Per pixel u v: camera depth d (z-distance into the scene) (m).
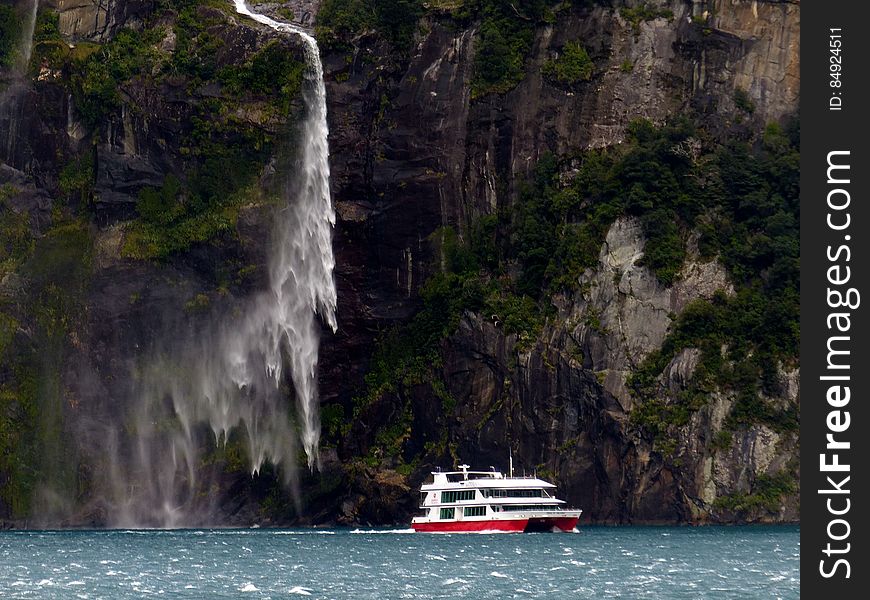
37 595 191.12
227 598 187.12
